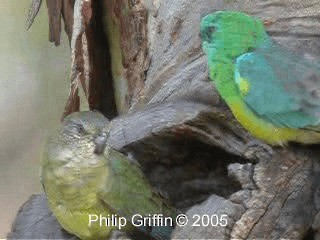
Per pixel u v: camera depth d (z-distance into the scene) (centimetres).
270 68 620
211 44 632
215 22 631
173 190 650
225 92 623
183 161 644
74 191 653
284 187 602
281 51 628
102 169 653
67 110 721
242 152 619
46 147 663
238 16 631
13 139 880
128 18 706
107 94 738
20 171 878
